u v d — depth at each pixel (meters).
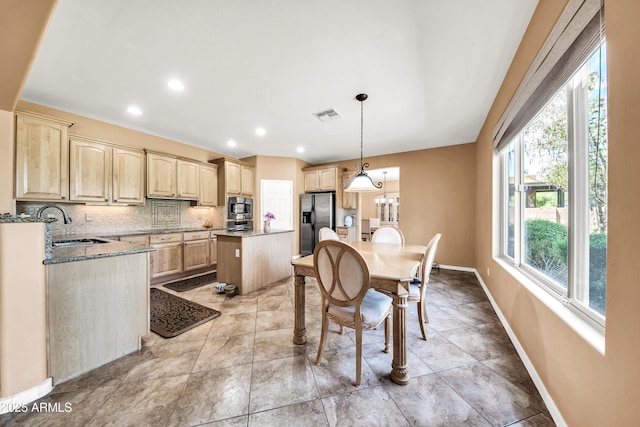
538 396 1.37
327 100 2.63
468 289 3.25
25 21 1.09
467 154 4.24
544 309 1.36
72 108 2.83
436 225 4.52
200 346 1.88
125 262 1.76
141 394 1.38
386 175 6.70
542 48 1.29
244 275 3.04
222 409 1.28
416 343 1.93
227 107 2.81
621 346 0.78
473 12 1.46
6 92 1.74
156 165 3.67
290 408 1.29
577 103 1.22
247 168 5.07
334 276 1.51
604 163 1.05
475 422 1.20
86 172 2.91
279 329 2.15
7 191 2.05
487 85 2.31
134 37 1.67
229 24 1.56
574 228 1.24
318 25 1.57
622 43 0.76
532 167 1.88
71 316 1.49
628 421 0.75
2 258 1.24
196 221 4.57
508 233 2.55
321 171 5.39
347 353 1.80
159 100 2.63
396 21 1.53
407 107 2.81
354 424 1.19
